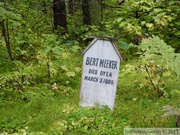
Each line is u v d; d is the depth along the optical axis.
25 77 3.66
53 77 3.86
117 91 3.47
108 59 2.87
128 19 4.46
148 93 3.32
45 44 4.21
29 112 2.99
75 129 2.59
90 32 5.71
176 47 4.51
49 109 3.01
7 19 3.96
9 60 4.05
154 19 4.34
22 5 5.54
